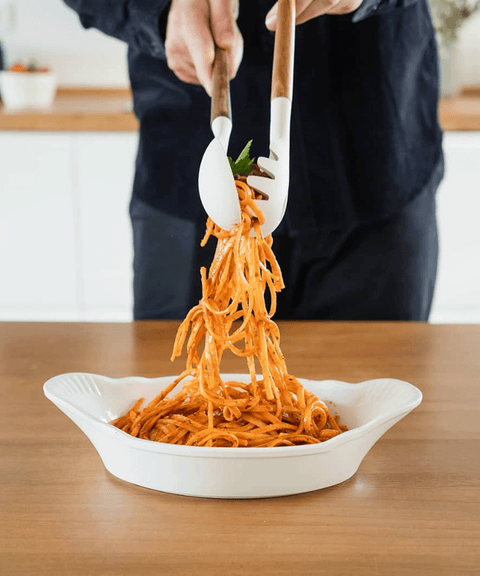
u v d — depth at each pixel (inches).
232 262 27.1
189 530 20.9
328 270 54.9
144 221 54.6
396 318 54.6
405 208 52.8
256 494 22.7
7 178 96.8
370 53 51.7
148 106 54.0
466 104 107.0
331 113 52.3
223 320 27.6
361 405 27.1
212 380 26.6
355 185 53.1
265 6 50.9
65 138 95.8
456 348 40.3
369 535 20.6
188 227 53.6
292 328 44.0
